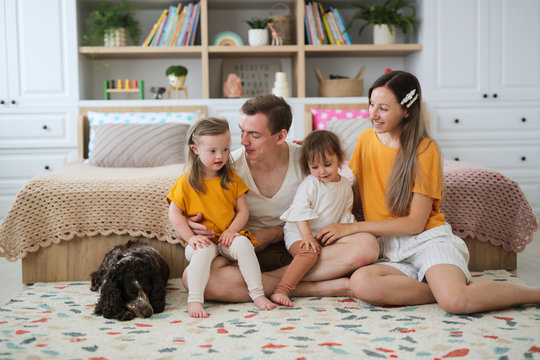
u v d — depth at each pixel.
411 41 3.81
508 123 3.66
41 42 3.44
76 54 3.46
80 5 3.58
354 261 1.70
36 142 3.48
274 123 1.72
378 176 1.81
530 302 1.57
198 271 1.63
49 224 2.05
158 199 2.06
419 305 1.64
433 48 3.59
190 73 3.88
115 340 1.36
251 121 1.70
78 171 2.39
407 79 1.69
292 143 1.97
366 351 1.26
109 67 3.83
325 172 1.77
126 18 3.62
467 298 1.49
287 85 3.60
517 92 3.64
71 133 3.48
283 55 3.79
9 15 3.41
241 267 1.67
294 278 1.70
